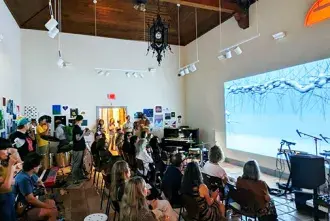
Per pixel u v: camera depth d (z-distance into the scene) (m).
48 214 2.82
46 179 4.54
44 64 7.86
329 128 4.50
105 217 2.57
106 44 8.67
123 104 8.86
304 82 5.00
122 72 8.89
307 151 4.93
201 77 8.75
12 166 2.47
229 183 3.43
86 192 4.92
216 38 7.89
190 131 8.52
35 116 7.69
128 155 5.45
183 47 9.79
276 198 4.34
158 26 5.87
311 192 3.77
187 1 6.04
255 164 2.92
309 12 4.88
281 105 5.53
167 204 2.81
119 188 2.65
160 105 9.41
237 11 6.50
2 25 5.30
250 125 6.46
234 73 7.07
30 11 6.91
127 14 8.06
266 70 5.97
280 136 5.55
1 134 4.83
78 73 8.29
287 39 5.40
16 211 2.74
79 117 6.02
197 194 2.59
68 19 7.72
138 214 1.99
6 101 5.46
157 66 9.40
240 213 2.85
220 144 7.73
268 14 5.91
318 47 4.73
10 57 6.06
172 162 3.70
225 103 7.45
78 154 5.88
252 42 6.41
